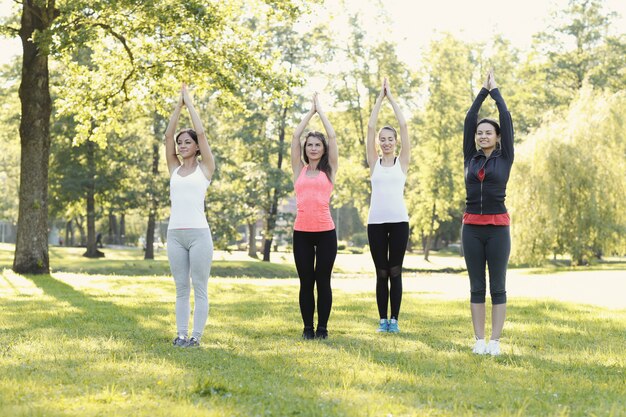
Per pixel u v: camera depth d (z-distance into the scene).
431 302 11.28
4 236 77.62
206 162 6.44
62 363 5.11
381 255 7.45
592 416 3.77
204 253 6.26
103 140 19.94
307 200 6.79
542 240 28.16
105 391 4.08
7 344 6.06
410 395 4.17
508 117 6.14
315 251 6.90
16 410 3.67
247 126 35.69
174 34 17.92
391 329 7.34
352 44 40.62
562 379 4.80
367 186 41.22
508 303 11.26
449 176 41.72
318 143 6.88
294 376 4.72
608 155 28.45
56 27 15.53
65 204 37.28
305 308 6.80
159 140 35.41
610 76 43.06
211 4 17.58
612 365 5.42
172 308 9.76
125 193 35.97
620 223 27.97
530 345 6.52
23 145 18.25
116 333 6.91
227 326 7.62
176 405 3.84
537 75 44.28
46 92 18.28
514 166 29.09
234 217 36.56
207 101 35.53
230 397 4.05
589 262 31.03
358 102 41.16
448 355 5.73
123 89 19.50
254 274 30.50
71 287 14.66
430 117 42.44
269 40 35.56
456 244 72.50
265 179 36.50
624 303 11.73
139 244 63.75
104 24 17.17
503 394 4.28
